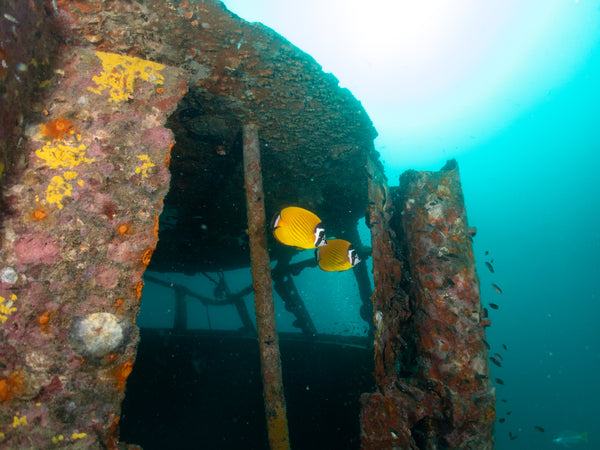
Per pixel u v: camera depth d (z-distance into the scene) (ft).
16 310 5.67
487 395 9.14
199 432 20.02
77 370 5.84
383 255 11.19
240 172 16.84
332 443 17.78
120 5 8.02
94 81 7.57
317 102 12.76
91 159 6.99
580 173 183.52
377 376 9.70
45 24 7.27
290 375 20.71
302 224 7.57
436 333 9.66
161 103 8.07
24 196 6.28
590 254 188.75
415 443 9.28
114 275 6.56
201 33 9.15
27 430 5.34
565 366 133.28
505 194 208.85
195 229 23.09
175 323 31.60
